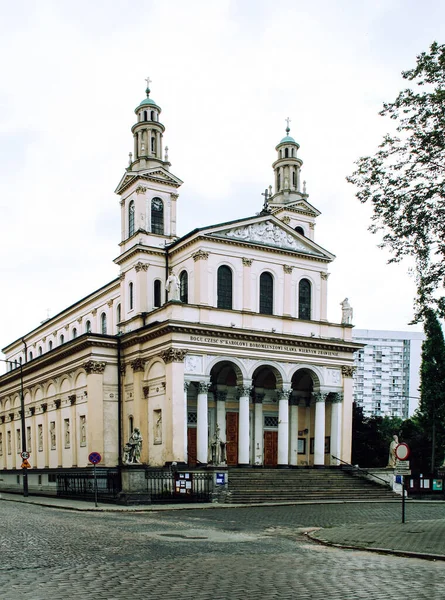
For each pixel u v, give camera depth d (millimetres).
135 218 50375
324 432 48094
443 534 19234
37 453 58594
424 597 10406
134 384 46562
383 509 31719
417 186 21156
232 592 10727
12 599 10141
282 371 46469
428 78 20672
